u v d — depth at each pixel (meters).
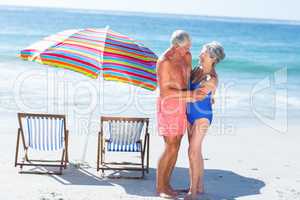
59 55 7.21
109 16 77.88
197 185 6.75
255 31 51.38
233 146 9.90
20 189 6.66
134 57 7.54
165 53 6.36
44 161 7.76
